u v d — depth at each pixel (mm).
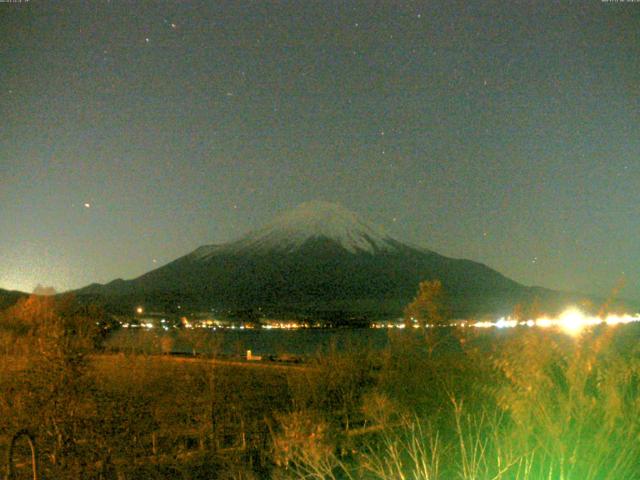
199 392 18500
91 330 14234
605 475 4785
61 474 11297
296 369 16875
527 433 5066
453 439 6371
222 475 10391
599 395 5000
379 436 7340
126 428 13586
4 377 12344
